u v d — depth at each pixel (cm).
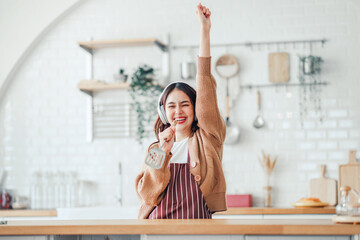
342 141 494
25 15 533
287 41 506
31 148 530
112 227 180
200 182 224
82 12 535
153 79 499
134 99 513
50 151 528
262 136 503
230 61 509
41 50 538
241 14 514
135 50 525
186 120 237
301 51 505
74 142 526
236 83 509
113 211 415
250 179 499
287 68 504
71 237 211
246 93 508
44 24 530
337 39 501
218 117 238
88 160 523
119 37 527
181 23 521
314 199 447
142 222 191
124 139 520
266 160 493
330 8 504
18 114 536
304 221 194
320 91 500
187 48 517
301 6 507
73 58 533
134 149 518
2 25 534
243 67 510
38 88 536
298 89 503
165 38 519
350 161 485
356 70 497
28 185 527
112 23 529
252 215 438
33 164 529
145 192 216
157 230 177
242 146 504
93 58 530
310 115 500
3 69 531
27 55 539
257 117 504
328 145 495
